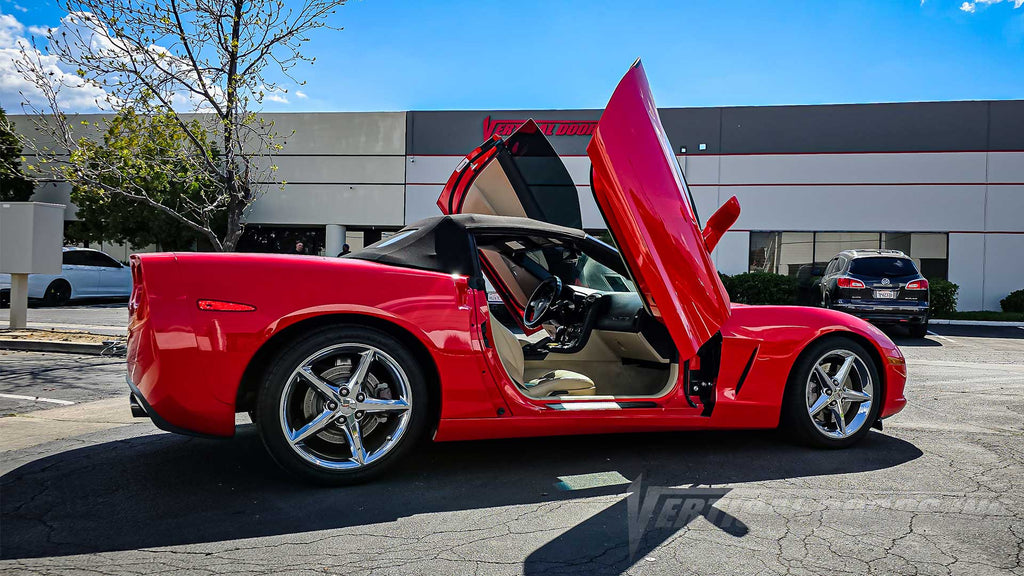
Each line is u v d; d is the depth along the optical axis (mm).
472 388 2893
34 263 8391
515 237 3295
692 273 3027
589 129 18844
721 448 3562
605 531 2377
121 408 4414
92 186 7480
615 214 2994
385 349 2770
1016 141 17547
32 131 18703
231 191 7824
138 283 2725
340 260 2887
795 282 17047
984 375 6812
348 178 19922
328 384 2727
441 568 2047
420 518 2480
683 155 18828
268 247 21078
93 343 7324
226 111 7645
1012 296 17000
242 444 3461
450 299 2896
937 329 13602
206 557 2094
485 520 2469
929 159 17891
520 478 2994
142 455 3234
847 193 18234
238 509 2531
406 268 2920
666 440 3727
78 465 3061
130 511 2490
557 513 2555
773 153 18500
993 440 3842
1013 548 2246
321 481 2756
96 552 2113
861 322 3738
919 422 4348
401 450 2836
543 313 3887
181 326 2553
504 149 3963
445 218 3111
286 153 19953
